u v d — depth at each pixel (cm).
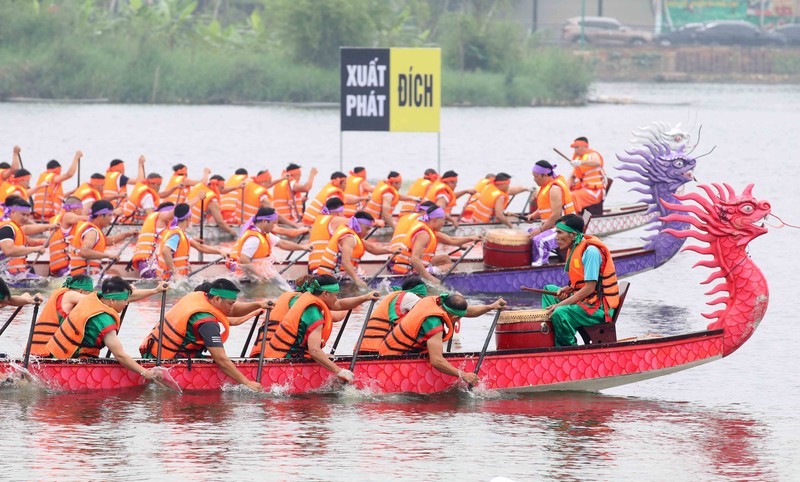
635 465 2753
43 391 3306
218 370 3347
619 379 3475
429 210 5053
